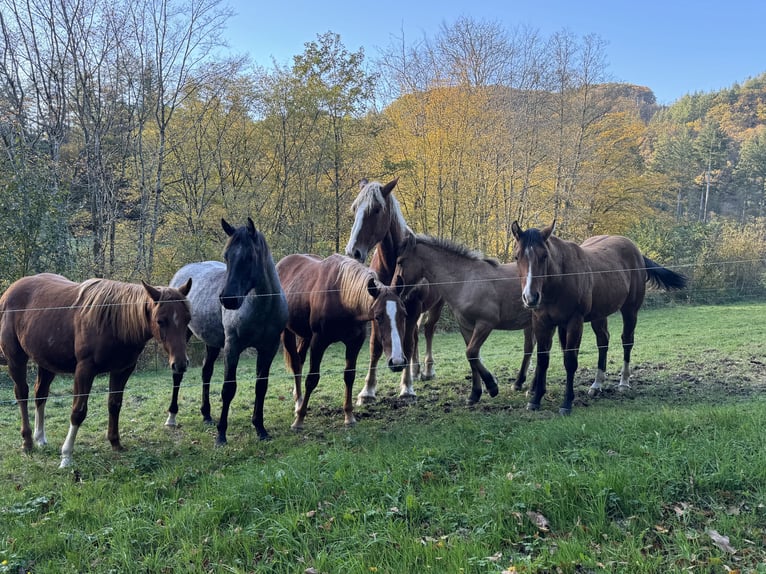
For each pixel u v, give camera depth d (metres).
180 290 4.85
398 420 6.35
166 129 17.33
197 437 5.96
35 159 11.94
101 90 15.15
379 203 6.64
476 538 3.26
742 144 50.59
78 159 14.95
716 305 20.75
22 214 10.41
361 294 5.66
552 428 5.00
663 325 15.38
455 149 19.14
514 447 4.65
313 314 6.11
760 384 7.57
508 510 3.49
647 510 3.47
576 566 3.00
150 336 5.07
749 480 3.72
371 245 6.70
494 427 5.51
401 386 7.82
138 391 8.48
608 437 4.62
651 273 8.25
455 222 20.22
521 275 5.84
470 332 7.08
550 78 24.31
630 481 3.69
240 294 5.09
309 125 17.75
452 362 10.46
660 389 7.48
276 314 5.65
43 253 10.78
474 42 20.16
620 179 27.00
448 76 20.00
